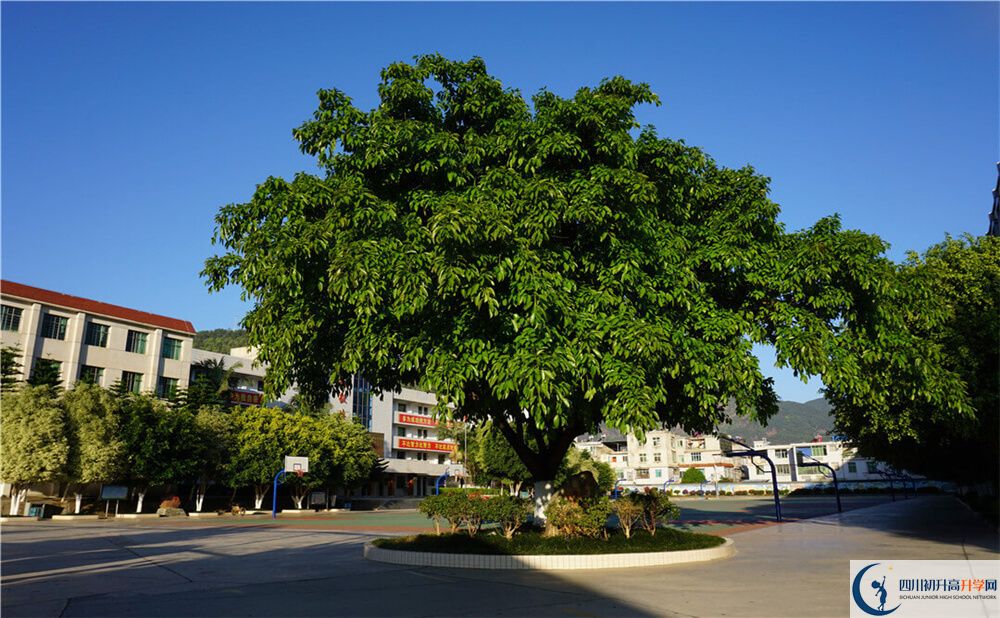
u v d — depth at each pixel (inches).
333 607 304.8
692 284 430.9
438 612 291.1
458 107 487.8
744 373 406.3
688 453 4217.5
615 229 411.8
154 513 1437.0
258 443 1524.4
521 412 512.7
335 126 451.5
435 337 391.9
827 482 3174.2
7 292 1460.4
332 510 1782.7
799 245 462.0
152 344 1742.1
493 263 369.7
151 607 306.5
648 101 482.9
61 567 464.1
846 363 416.8
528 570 440.8
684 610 291.0
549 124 436.5
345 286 356.8
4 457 1150.3
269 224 419.5
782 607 297.1
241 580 396.2
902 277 481.1
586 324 376.8
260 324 448.8
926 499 1983.3
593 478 553.9
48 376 1365.7
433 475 2598.4
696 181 489.7
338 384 523.5
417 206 414.0
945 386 467.2
